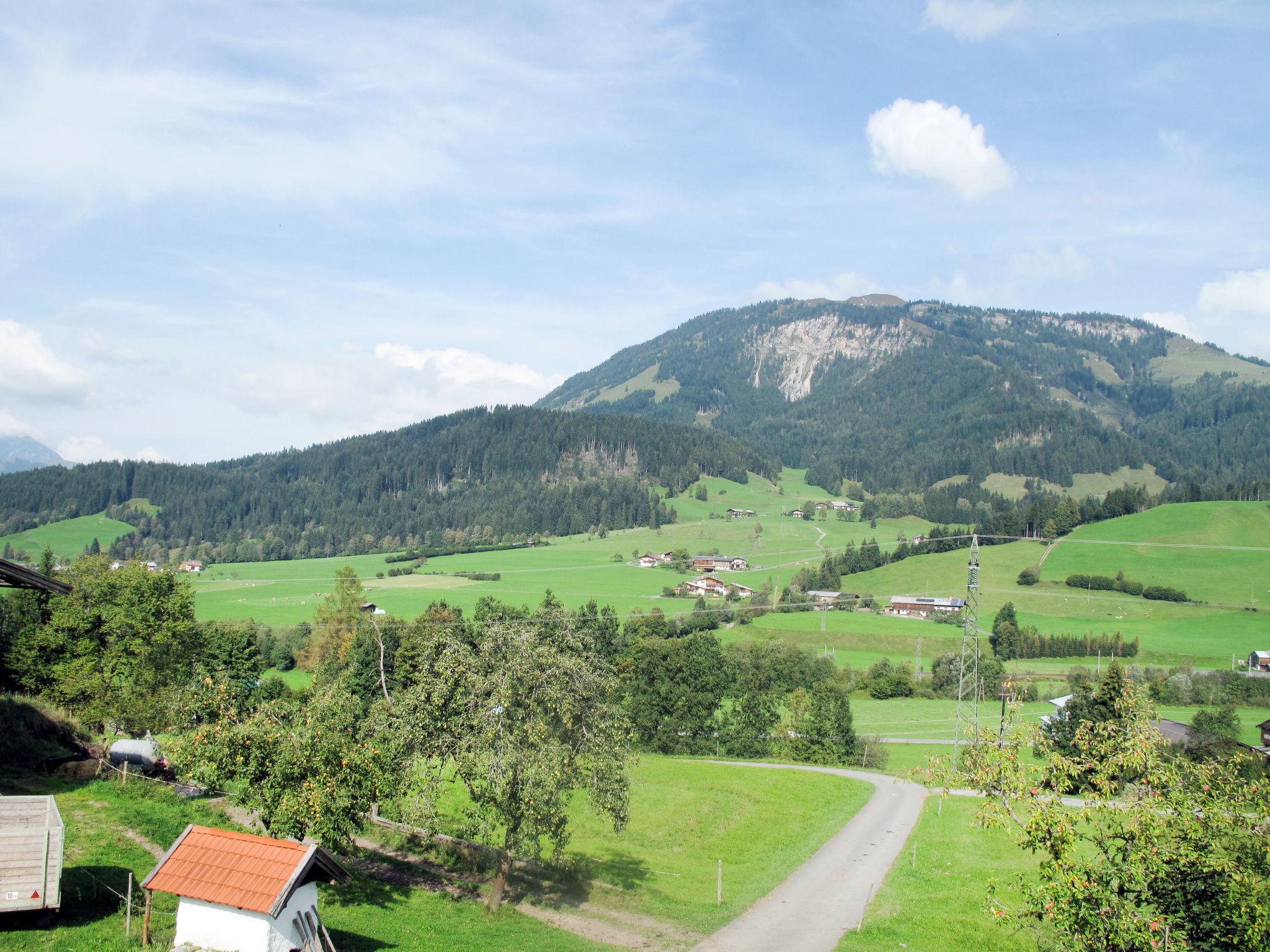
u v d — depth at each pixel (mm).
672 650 112500
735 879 48438
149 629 64125
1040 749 28656
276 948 25922
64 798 41469
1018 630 155000
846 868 50969
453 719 38375
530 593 193125
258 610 169375
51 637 63562
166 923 28828
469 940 34156
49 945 26094
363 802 36031
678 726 107125
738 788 72312
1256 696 118125
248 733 35469
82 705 62375
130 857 34406
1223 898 24688
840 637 162875
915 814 66188
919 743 105562
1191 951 25422
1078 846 38812
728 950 36500
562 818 39031
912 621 175375
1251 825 25328
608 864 49562
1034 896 26484
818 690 105562
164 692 63250
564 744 38938
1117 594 188125
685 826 59656
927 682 136250
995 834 58594
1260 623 164250
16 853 26938
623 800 40000
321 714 37719
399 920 35125
